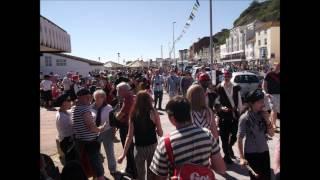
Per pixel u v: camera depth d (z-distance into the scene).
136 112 5.29
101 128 6.04
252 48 88.88
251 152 4.83
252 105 4.83
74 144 5.95
